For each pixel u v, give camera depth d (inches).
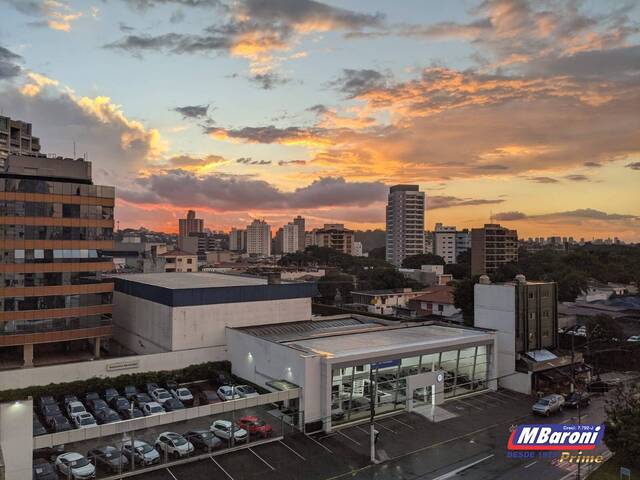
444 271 7160.4
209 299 2154.3
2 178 2214.6
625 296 3863.2
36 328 2242.9
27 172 2317.9
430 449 1419.8
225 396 1804.9
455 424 1621.6
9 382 1732.3
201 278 2923.2
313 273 6250.0
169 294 2092.8
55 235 2295.8
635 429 1264.8
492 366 2052.2
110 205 2445.9
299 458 1342.3
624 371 2384.4
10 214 2206.0
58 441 1182.3
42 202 2268.7
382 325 2497.5
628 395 1520.7
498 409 1781.5
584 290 4109.3
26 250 2231.8
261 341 1889.8
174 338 2062.0
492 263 6820.9
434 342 1866.4
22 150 5034.5
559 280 4077.3
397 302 4483.3
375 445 1440.7
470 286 2972.4
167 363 2023.9
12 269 2204.7
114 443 1408.7
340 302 4874.5
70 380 1830.7
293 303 2426.2
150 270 4906.5
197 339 2117.4
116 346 2691.9
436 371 1836.9
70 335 2320.4
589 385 2053.4
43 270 2263.8
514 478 1249.4
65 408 1701.5
